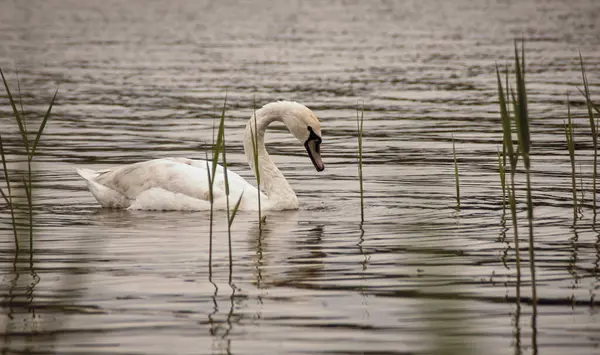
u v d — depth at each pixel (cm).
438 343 895
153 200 1588
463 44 4456
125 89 3147
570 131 1443
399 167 1930
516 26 5278
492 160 1986
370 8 6488
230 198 1578
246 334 932
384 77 3419
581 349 888
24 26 5316
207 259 1225
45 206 1599
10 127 2430
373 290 1073
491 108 2741
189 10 6384
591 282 1098
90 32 5050
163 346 901
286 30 5191
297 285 1096
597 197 1611
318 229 1409
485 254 1235
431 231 1379
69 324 962
